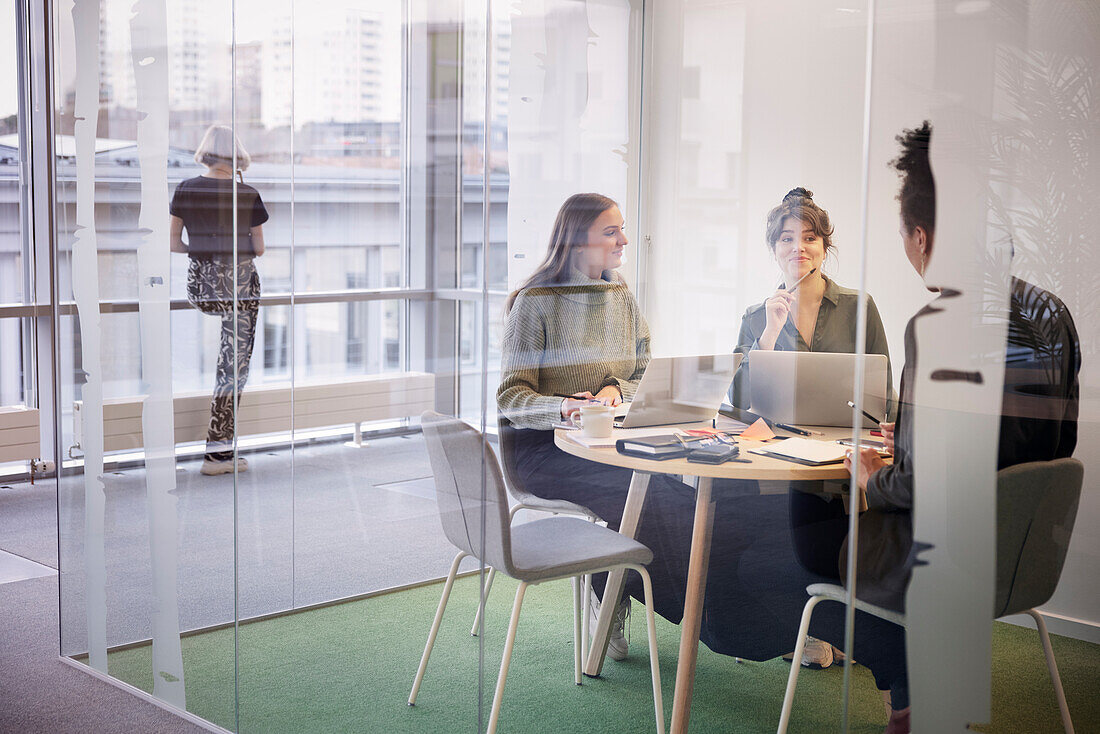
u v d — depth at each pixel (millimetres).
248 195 2648
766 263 2094
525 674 2225
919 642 1920
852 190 2029
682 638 2119
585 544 2172
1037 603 1939
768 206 2082
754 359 2105
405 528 2387
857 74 2014
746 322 2113
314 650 2594
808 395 2068
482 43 2191
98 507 3127
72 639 3260
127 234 2992
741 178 2102
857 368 1941
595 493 2166
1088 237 1927
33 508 5047
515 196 2182
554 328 2182
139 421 2943
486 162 2201
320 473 2529
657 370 2143
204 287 2793
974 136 1897
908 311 1936
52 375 5539
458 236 2250
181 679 2934
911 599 1919
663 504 2127
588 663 2176
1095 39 1921
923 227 1910
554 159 2166
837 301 2061
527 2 2152
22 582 4008
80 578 3203
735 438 2100
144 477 2986
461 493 2266
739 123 2102
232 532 2762
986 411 1913
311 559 2580
